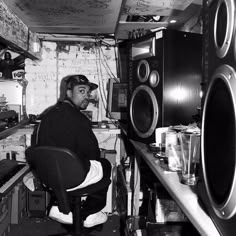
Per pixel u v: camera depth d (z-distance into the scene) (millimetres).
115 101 3105
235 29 592
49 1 1956
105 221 2678
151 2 1817
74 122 2205
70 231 2375
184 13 2012
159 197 1648
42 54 3281
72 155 1773
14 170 2475
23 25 2473
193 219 759
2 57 2908
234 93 581
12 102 2996
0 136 2061
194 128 1384
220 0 683
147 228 1483
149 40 1750
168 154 1302
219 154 676
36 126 2939
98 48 3318
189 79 1691
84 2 1987
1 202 2307
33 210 2863
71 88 2508
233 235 583
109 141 3383
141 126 1861
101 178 2041
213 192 715
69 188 1904
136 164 2193
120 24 2422
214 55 729
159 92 1670
